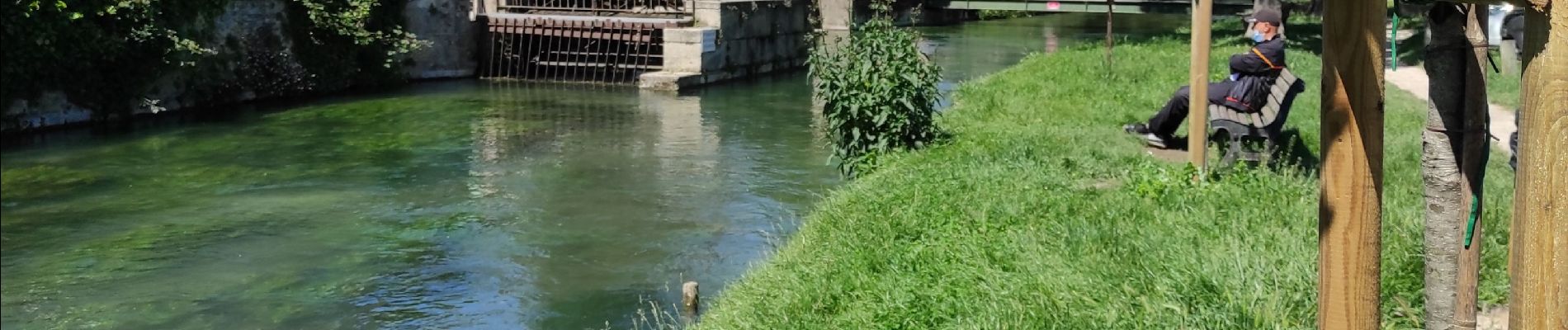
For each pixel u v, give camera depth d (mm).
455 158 16250
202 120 20328
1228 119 9984
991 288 6426
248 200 13695
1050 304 5875
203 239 11828
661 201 12984
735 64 27906
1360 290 3430
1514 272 2498
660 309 8922
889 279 7039
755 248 10734
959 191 9258
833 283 7160
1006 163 10547
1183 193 8367
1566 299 2342
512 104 22859
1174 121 11797
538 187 14055
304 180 14828
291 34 23859
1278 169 9250
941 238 7871
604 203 13008
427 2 26859
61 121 19500
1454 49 3666
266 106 22250
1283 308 5363
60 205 13594
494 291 9672
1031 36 36250
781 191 13344
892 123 12477
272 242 11586
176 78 21344
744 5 27922
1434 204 3879
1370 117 3307
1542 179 2354
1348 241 3428
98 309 9570
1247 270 5859
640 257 10586
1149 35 33594
